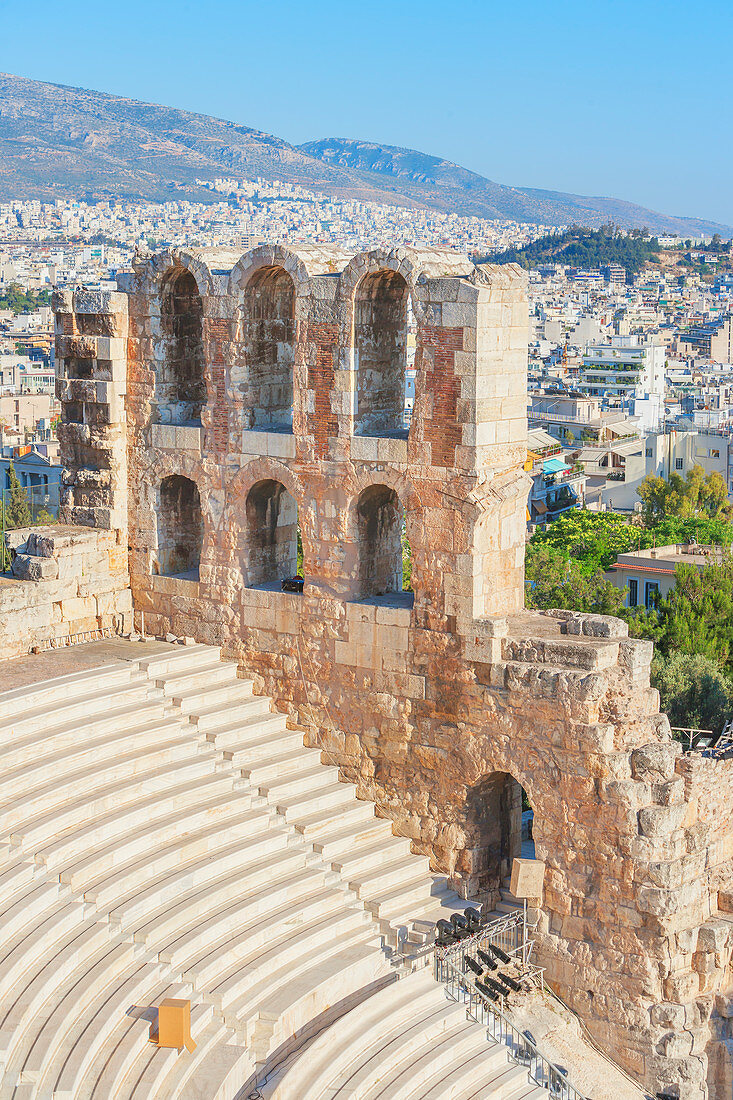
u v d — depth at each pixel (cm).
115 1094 2602
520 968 3541
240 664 4100
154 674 3959
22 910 2894
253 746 3819
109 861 3194
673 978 3400
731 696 4962
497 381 3522
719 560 9850
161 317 4178
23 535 4366
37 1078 2502
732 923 3494
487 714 3578
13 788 3253
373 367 3816
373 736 3819
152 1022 2805
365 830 3728
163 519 4312
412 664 3709
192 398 4344
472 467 3503
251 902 3288
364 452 3722
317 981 3147
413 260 3544
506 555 3675
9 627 4016
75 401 4334
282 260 3819
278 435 3912
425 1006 3269
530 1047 3269
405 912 3544
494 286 3459
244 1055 2877
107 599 4294
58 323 4331
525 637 3550
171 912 3147
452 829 3700
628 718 3434
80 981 2812
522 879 3506
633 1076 3434
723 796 3572
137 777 3503
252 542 4119
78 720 3609
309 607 3912
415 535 3647
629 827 3369
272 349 4097
